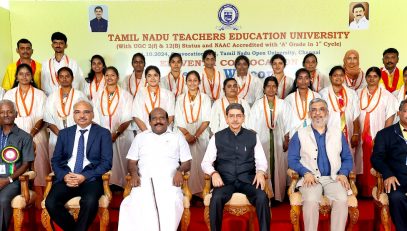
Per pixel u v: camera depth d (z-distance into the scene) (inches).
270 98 203.9
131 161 157.4
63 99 204.5
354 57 235.9
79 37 251.6
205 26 251.6
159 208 145.2
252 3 249.8
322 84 239.9
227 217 181.2
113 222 176.2
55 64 226.2
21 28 250.7
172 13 251.3
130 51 252.8
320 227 172.2
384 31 248.4
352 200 146.4
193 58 253.1
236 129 156.8
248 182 152.6
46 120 203.2
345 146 154.3
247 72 227.5
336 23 249.4
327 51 251.3
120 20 251.4
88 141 157.8
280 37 251.3
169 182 151.6
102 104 211.8
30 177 158.4
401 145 151.3
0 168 154.9
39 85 231.3
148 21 251.4
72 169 156.7
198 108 205.3
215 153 157.6
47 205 143.5
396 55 224.2
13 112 156.5
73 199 149.7
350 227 148.8
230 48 252.2
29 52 228.1
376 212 156.8
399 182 149.9
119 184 211.8
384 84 226.4
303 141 154.2
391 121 205.8
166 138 157.8
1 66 239.8
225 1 249.9
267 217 143.5
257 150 157.2
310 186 146.2
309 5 249.1
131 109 212.2
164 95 208.1
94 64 225.3
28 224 174.2
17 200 148.5
